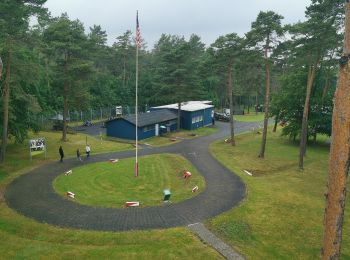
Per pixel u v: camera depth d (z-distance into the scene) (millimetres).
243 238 18531
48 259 15391
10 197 23922
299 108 49625
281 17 34969
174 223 19844
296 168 36000
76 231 18562
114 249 16594
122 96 84312
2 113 34031
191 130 59531
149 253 16250
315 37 30859
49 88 57375
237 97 105312
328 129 49000
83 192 25703
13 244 16719
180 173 31656
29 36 29938
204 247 17125
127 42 93062
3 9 26922
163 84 58281
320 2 29609
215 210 22031
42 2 29547
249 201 24000
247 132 59469
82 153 39312
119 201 23359
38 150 35469
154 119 53188
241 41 41625
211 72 48406
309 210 23203
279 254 17328
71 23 44062
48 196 24281
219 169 33094
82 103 48125
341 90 10922
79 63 43969
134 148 43219
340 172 11203
